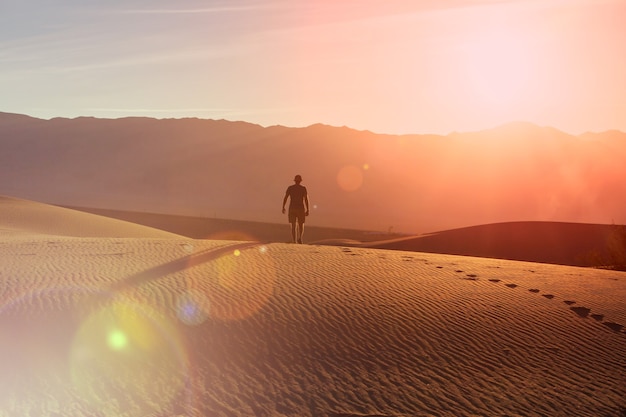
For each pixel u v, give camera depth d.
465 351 10.52
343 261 16.69
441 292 13.75
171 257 16.25
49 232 34.97
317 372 9.52
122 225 43.09
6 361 9.22
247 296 12.58
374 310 12.11
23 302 11.49
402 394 8.96
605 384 9.54
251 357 9.90
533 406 8.74
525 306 13.09
